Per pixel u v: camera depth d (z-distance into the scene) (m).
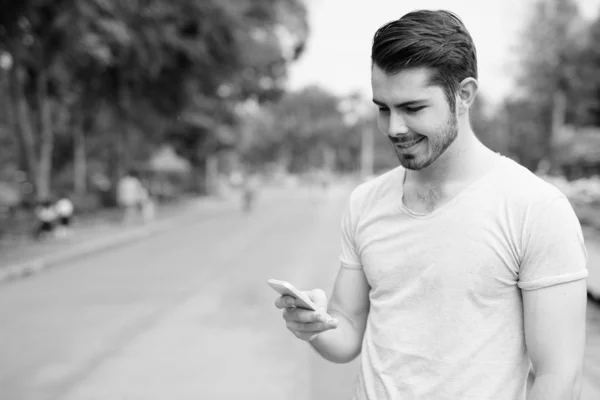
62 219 17.56
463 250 1.33
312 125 97.50
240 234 18.59
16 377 5.33
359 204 1.56
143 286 9.77
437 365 1.36
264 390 4.91
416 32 1.28
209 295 8.88
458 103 1.33
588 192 21.55
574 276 1.25
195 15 18.19
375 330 1.48
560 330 1.25
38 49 16.22
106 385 5.09
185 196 41.91
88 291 9.42
